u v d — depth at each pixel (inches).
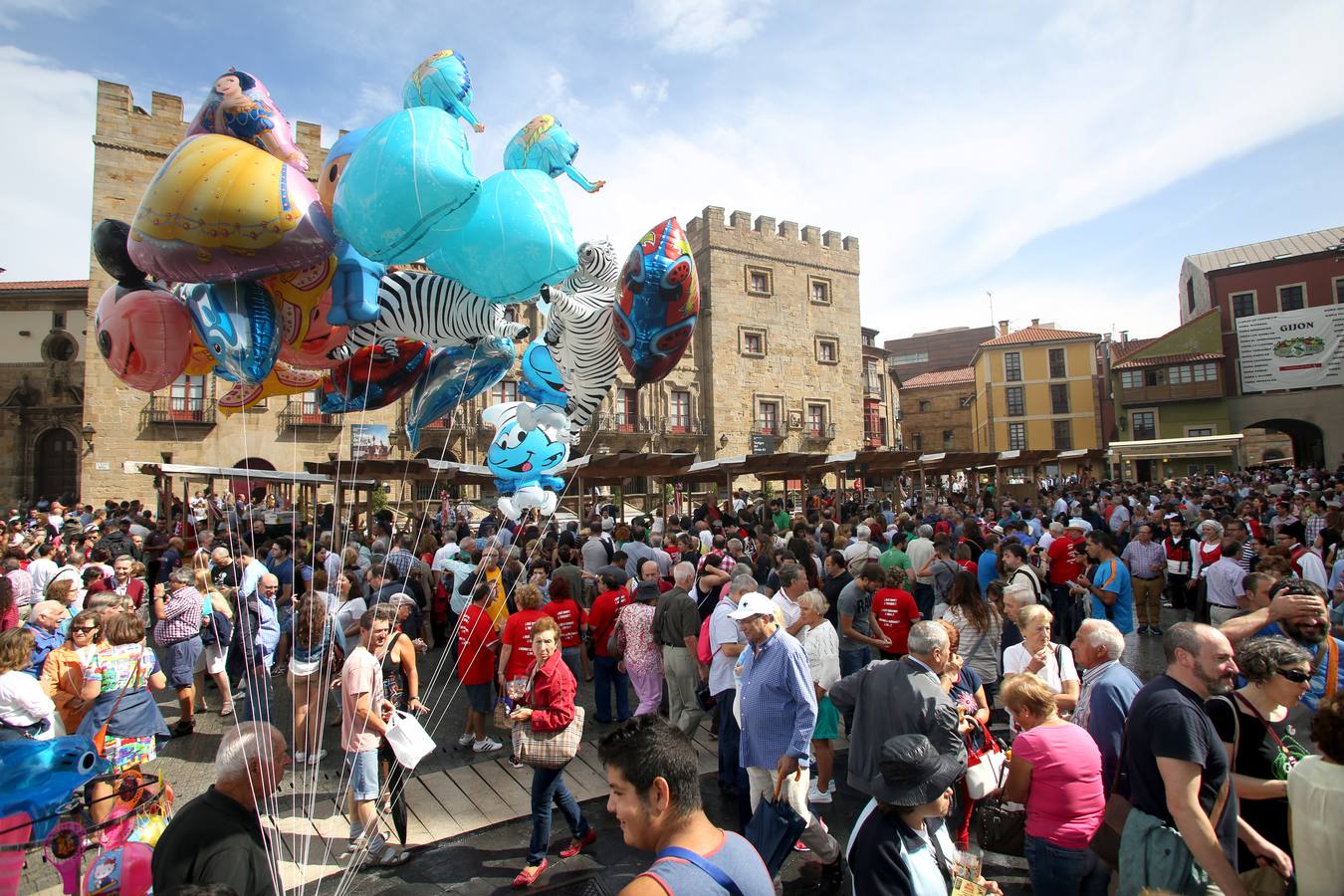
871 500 1071.6
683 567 252.7
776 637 159.6
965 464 927.0
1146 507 635.5
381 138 137.4
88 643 189.9
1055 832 122.8
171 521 649.6
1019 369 1856.5
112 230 159.2
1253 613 158.4
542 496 233.6
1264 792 120.0
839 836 189.9
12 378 1031.6
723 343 1349.7
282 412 946.7
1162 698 112.7
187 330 163.3
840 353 1497.3
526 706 177.2
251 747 107.3
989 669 223.6
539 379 235.9
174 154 141.2
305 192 147.2
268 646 276.4
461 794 221.8
